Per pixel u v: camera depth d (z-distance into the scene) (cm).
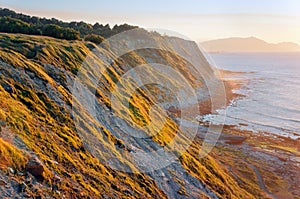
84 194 1858
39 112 2434
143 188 2362
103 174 2211
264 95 10856
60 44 4428
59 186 1759
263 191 3659
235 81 14538
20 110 2230
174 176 2775
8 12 8869
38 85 2789
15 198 1479
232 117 7338
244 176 4016
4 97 2278
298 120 7406
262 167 4394
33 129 2117
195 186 2841
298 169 4406
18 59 3053
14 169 1606
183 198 2572
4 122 1944
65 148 2180
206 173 3288
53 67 3419
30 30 5566
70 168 2014
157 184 2520
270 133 6253
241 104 9088
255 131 6341
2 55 2914
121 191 2155
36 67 3109
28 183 1600
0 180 1493
